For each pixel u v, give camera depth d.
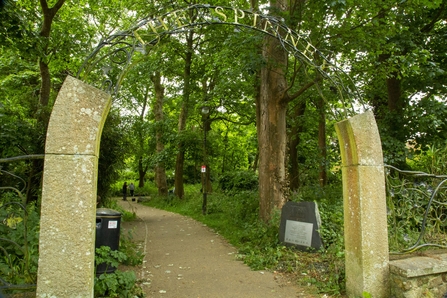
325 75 4.59
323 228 6.71
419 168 10.33
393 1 7.24
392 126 10.60
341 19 7.35
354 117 4.07
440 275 3.96
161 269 5.91
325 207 8.14
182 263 6.32
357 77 11.05
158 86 20.70
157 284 5.07
